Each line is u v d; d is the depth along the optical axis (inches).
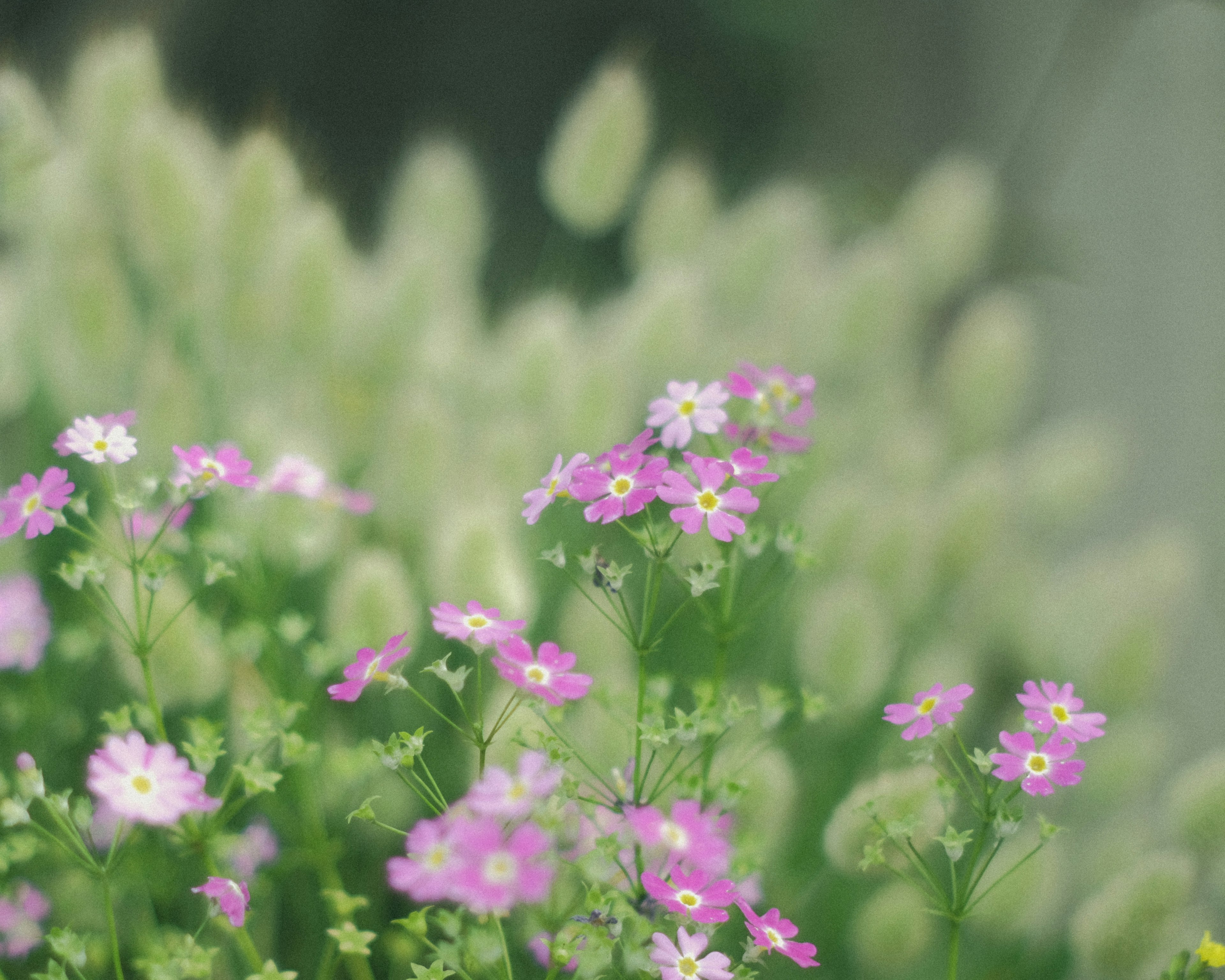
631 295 40.6
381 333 37.0
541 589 34.9
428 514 35.2
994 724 35.9
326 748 32.6
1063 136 53.2
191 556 33.7
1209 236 55.7
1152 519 52.6
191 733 32.4
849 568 35.6
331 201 37.1
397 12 102.7
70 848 31.1
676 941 29.6
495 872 28.5
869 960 32.3
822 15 94.5
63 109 37.5
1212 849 32.9
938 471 38.8
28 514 30.2
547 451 36.4
